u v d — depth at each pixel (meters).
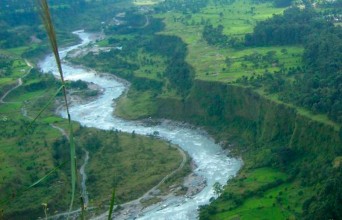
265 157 107.81
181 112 143.38
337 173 81.25
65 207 94.31
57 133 129.88
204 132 133.25
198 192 101.56
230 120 131.38
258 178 100.62
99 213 93.44
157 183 106.69
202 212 91.06
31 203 92.31
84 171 111.19
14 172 101.31
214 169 112.00
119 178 108.06
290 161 104.25
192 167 113.88
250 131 123.31
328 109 102.12
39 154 113.94
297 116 106.06
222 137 127.44
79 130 136.00
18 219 88.62
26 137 124.50
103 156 119.62
